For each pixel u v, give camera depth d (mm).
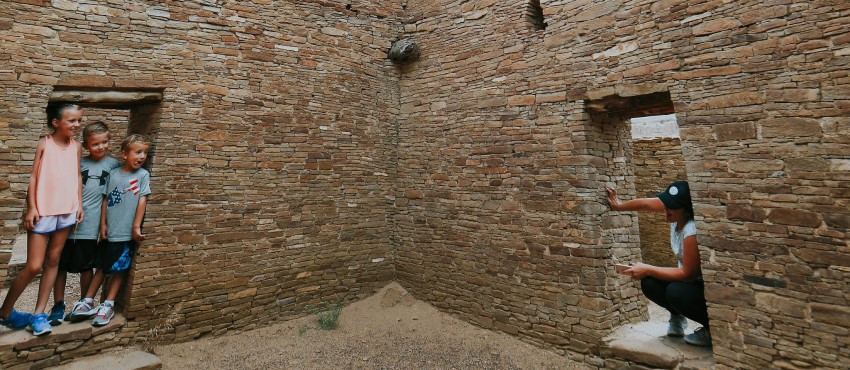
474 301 5340
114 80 4348
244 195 5070
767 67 3359
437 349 4754
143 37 4531
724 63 3562
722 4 3586
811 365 3111
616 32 4219
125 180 4324
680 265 4062
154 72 4559
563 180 4559
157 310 4457
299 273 5484
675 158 8008
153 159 4512
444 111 5836
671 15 3861
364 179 6098
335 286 5797
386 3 6355
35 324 3760
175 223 4598
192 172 4723
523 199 4910
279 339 4949
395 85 6449
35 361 3729
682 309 3896
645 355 3934
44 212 3773
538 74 4832
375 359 4496
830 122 3088
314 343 4875
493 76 5285
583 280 4371
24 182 3883
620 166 4855
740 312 3447
